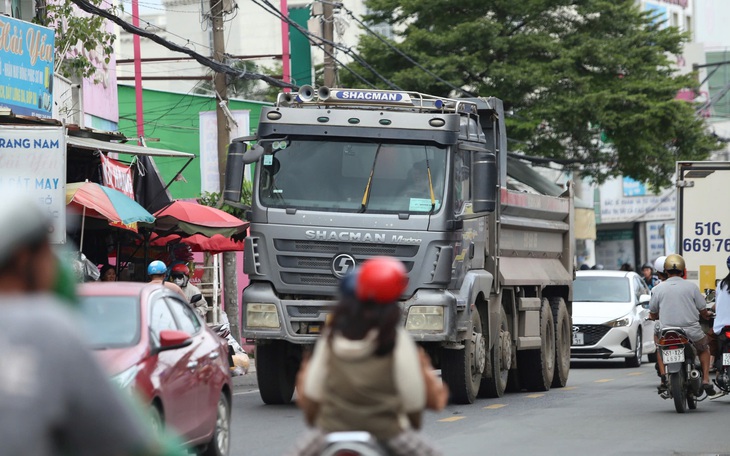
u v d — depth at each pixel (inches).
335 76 2054.6
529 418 1114.1
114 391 257.0
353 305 422.3
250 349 2071.9
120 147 1398.9
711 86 4530.0
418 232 1157.7
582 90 2824.8
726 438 962.7
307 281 1169.4
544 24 2938.0
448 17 2925.7
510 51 2866.6
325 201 1176.2
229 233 1592.0
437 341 1175.0
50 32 1507.1
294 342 1169.4
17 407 244.8
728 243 1624.0
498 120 1371.8
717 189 1630.2
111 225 1400.1
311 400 429.7
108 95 2132.1
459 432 1005.8
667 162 2901.1
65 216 1204.5
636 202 4256.9
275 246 1175.0
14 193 262.8
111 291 752.3
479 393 1341.0
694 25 5022.1
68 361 251.3
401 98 1219.9
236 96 3531.0
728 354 1183.6
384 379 419.2
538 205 1470.2
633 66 2923.2
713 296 1531.7
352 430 421.4
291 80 2436.0
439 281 1154.7
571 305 1624.0
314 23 2126.0
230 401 860.0
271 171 1189.1
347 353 418.6
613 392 1421.0
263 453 884.0
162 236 1665.8
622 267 2947.8
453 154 1178.6
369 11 3048.7
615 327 1889.8
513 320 1378.0
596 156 2906.0
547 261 1550.2
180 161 2480.3
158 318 756.0
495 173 1151.6
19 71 1437.0
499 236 1314.0
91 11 1381.6
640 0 4478.3
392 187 1173.1
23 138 1209.4
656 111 2837.1
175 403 725.3
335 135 1182.9
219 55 1721.2
